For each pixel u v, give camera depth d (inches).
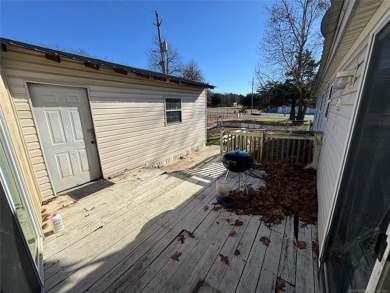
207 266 74.0
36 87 121.5
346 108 77.8
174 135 249.0
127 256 80.0
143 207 118.2
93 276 70.9
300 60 554.9
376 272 30.1
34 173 120.6
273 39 570.6
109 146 167.9
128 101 182.1
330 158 94.8
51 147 132.1
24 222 73.5
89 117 152.6
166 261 76.9
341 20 71.8
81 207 119.4
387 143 35.1
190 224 100.4
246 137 198.5
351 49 92.4
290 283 66.7
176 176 169.6
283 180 152.9
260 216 106.0
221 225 99.0
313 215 105.3
